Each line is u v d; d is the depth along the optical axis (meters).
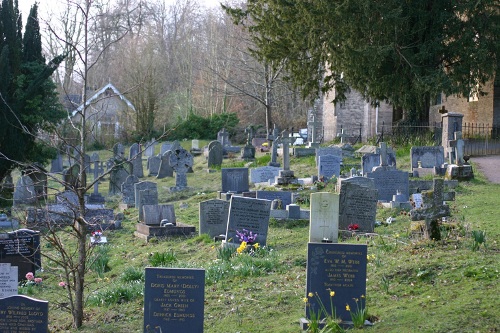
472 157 31.48
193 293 9.77
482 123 40.56
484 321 9.04
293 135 50.88
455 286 10.70
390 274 11.63
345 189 16.69
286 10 32.88
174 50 71.25
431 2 32.50
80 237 11.32
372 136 41.56
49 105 31.39
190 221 20.98
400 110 41.28
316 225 14.23
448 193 16.16
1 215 21.19
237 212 16.05
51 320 12.15
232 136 58.53
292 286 12.20
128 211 23.72
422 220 14.24
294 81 36.28
